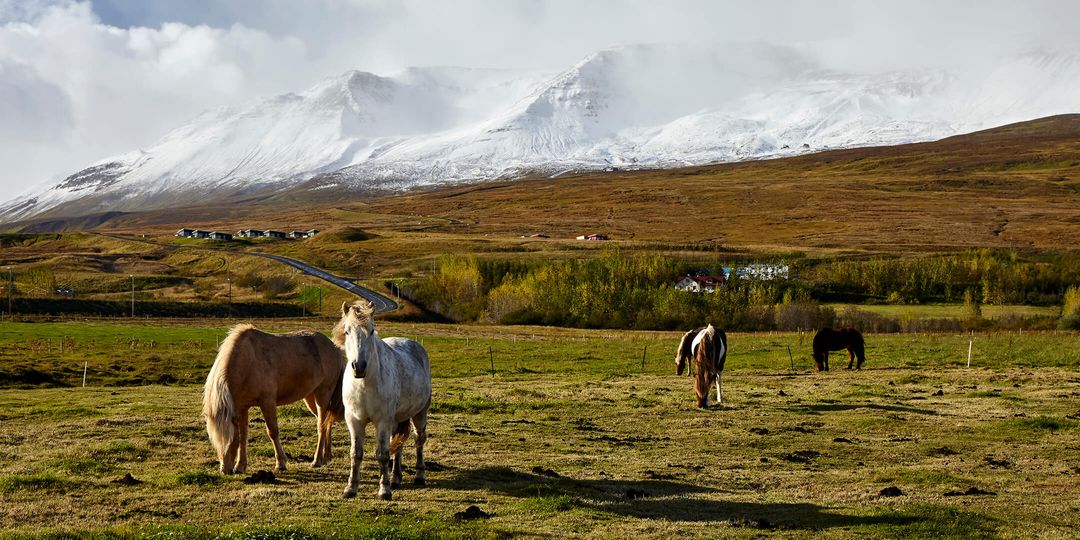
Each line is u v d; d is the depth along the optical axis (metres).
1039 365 42.44
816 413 24.84
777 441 20.08
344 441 18.86
